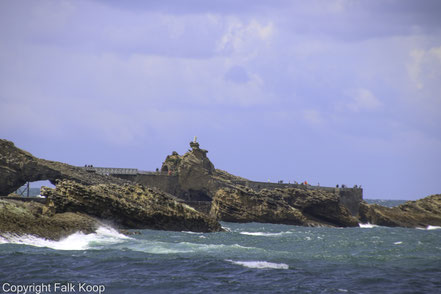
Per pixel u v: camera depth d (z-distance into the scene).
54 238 159.38
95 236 172.00
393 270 138.25
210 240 186.00
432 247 191.50
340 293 111.06
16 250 138.88
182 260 136.88
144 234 190.00
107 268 124.12
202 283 114.12
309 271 131.38
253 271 127.94
